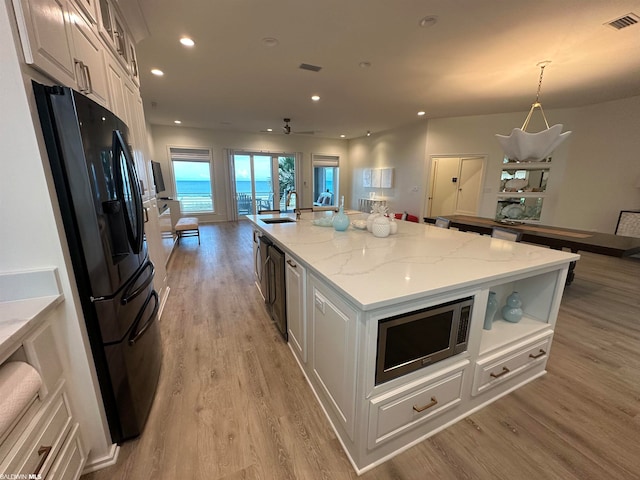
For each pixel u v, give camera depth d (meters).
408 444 1.39
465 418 1.56
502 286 1.96
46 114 1.00
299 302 1.83
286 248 1.98
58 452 1.01
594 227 5.30
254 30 2.57
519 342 1.71
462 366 1.45
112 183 1.26
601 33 2.62
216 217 8.42
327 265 1.52
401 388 1.27
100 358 1.26
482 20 2.42
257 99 4.80
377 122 6.83
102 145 1.20
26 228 1.02
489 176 6.21
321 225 2.79
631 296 3.17
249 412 1.60
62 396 1.07
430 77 3.76
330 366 1.46
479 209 6.44
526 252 1.81
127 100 2.26
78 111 1.03
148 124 6.65
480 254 1.76
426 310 1.25
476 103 5.07
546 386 1.80
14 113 0.94
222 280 3.73
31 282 1.04
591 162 5.25
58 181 1.05
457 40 2.76
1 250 1.01
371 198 8.73
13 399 0.77
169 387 1.79
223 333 2.44
